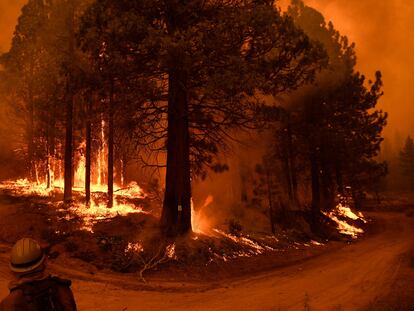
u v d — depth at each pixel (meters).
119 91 18.94
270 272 17.22
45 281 2.79
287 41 18.70
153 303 10.83
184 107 20.33
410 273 14.88
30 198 25.22
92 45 17.91
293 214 32.56
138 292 12.23
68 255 15.84
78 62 20.89
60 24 24.47
